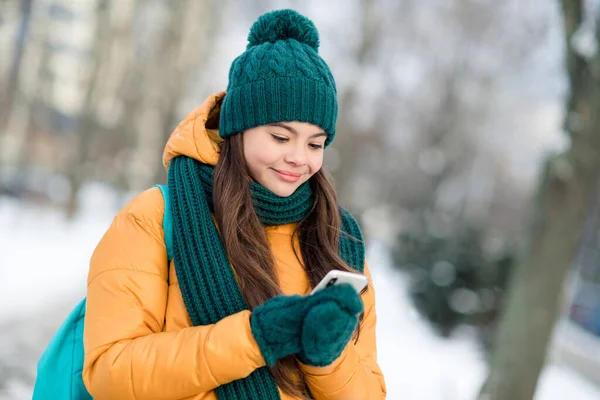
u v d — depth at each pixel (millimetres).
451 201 26109
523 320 5148
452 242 10820
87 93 19547
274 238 1771
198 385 1441
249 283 1578
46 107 24750
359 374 1644
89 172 20281
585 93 4953
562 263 5109
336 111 1734
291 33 1774
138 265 1581
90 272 1606
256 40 1800
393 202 28828
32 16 20703
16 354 5832
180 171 1701
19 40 20750
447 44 22531
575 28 4949
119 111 22328
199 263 1572
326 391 1604
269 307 1429
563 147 5145
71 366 1689
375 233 24453
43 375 1697
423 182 23375
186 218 1614
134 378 1446
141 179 26516
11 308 7715
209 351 1431
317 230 1798
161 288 1606
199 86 21359
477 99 23344
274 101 1635
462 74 22516
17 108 23109
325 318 1336
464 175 25938
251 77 1657
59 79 28688
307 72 1660
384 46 19062
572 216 5070
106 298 1545
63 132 29766
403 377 7371
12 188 24188
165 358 1444
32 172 26469
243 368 1439
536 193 5324
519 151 29594
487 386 5254
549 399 8008
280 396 1566
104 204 28375
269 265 1639
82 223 20938
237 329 1441
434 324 10641
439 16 21938
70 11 26625
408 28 20062
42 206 23609
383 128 22625
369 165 26625
